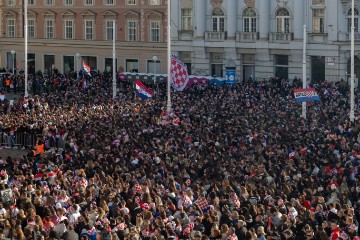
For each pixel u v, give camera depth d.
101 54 172.50
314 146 77.06
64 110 108.50
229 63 150.00
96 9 171.12
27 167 69.94
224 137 83.19
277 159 71.19
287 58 151.00
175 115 100.94
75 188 59.47
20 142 98.50
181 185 61.75
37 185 60.72
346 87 130.25
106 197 56.34
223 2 155.00
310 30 148.12
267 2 150.62
